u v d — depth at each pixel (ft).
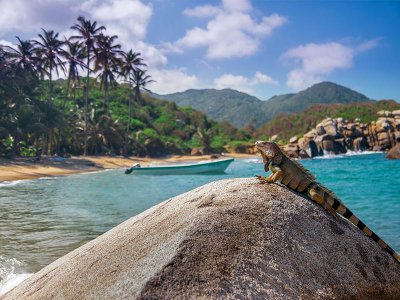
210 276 12.15
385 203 57.52
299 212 15.29
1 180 111.55
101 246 15.64
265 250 13.35
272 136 307.17
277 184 16.80
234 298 11.76
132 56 230.89
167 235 13.97
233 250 13.05
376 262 15.30
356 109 278.87
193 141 284.61
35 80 186.70
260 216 14.55
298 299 12.58
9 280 27.96
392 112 243.81
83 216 53.31
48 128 171.32
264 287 12.34
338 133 219.61
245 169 148.66
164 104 333.83
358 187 78.95
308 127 293.02
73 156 194.08
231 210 14.66
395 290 14.82
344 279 14.03
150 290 11.66
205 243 13.15
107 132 212.43
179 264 12.39
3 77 161.27
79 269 14.55
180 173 125.18
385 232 38.75
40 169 139.74
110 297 12.01
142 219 16.55
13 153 160.86
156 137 244.42
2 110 159.63
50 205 64.39
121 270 13.11
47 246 37.35
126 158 209.67
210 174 127.85
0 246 37.35
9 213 56.65
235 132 328.08
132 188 90.68
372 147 225.76
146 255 13.33
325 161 173.06
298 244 14.10
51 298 13.60
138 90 233.35
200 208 15.06
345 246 15.06
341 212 16.44
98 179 116.06
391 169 122.52
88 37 197.67
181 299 11.48
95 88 293.64
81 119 215.10
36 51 181.68
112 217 52.26
